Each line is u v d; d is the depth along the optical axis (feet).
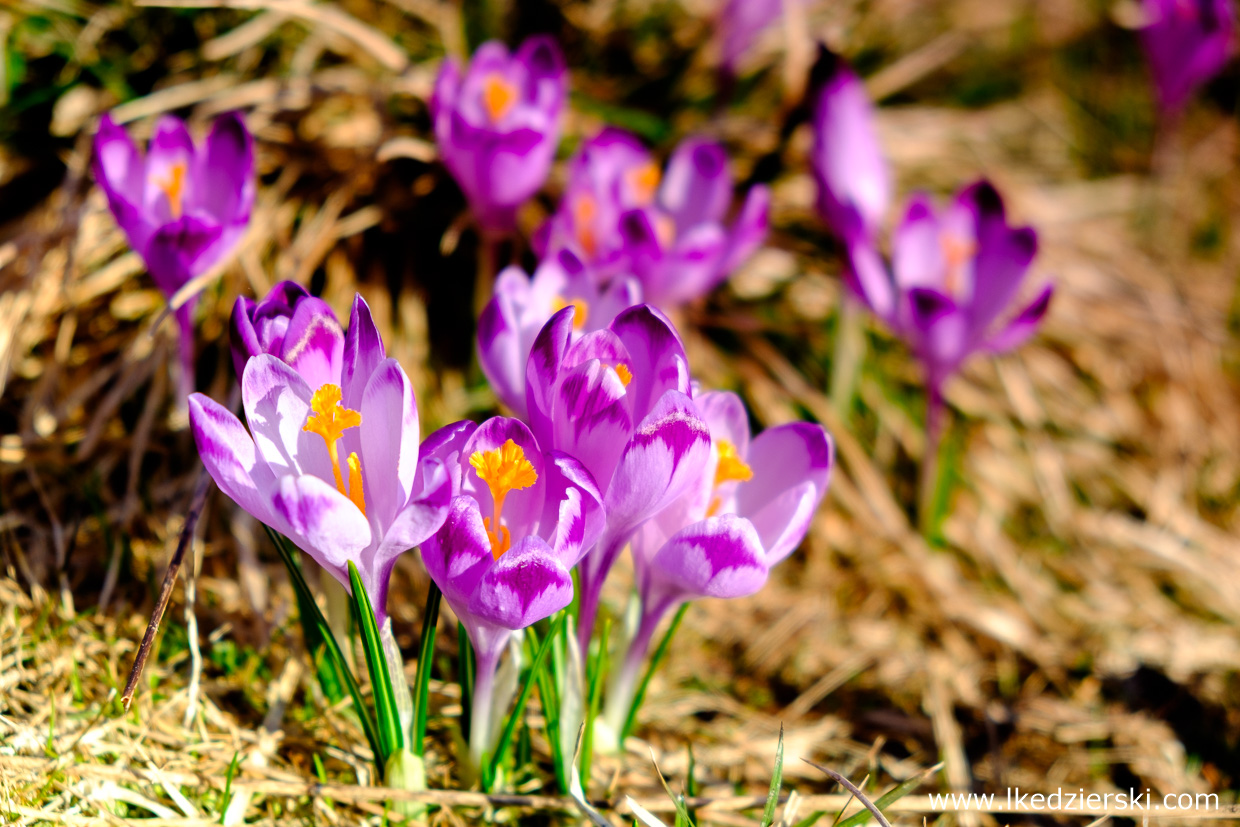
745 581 1.78
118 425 2.08
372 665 1.78
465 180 2.06
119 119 2.14
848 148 2.13
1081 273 2.84
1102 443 2.56
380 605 1.78
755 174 2.53
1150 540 2.36
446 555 1.74
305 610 1.87
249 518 2.03
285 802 1.86
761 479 1.83
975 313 2.11
